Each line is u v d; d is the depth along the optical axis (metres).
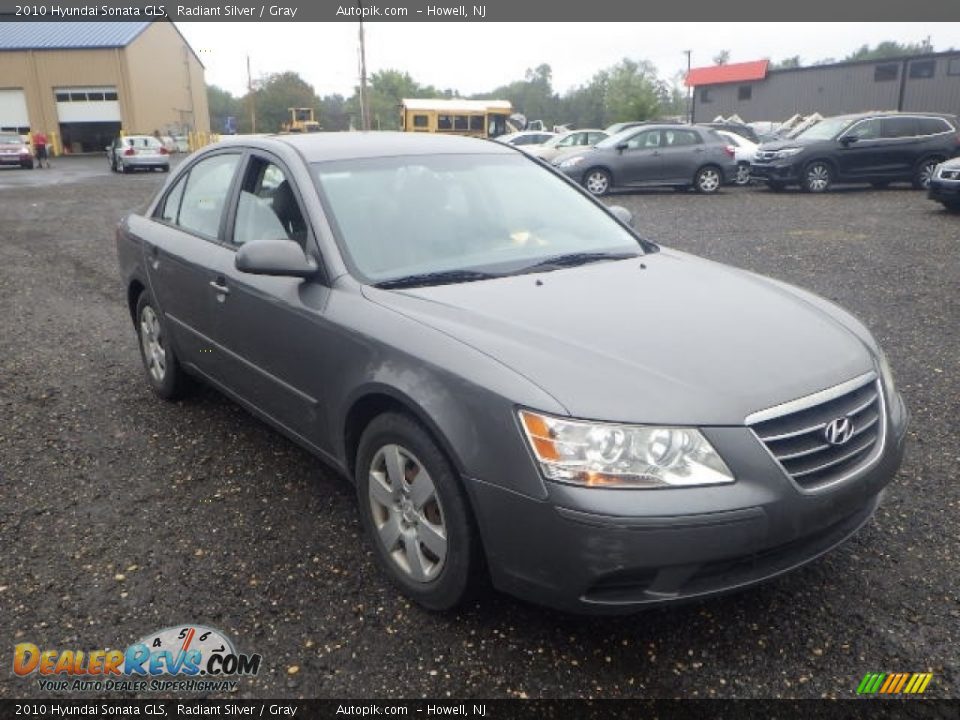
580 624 2.80
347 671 2.60
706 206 15.73
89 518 3.56
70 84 47.53
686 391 2.45
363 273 3.25
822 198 16.80
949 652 2.64
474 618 2.84
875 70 39.59
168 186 4.90
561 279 3.30
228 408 4.87
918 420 4.45
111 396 5.11
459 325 2.80
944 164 13.43
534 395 2.43
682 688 2.51
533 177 4.20
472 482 2.52
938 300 7.16
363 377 2.91
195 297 4.14
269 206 3.75
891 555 3.16
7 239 12.23
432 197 3.71
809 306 3.29
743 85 45.91
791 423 2.51
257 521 3.52
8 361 5.89
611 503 2.30
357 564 3.19
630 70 81.81
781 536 2.43
